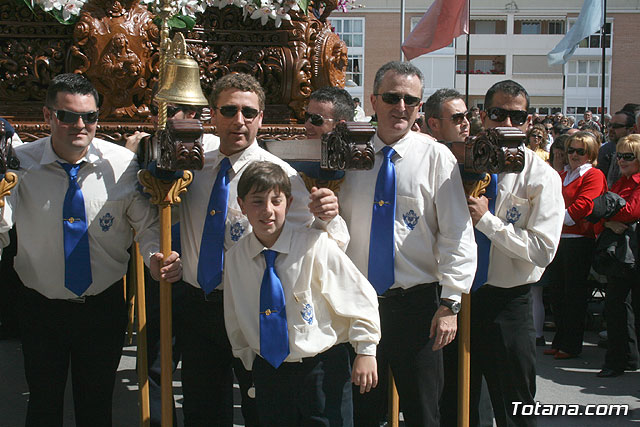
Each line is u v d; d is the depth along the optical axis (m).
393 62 3.32
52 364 3.37
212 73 4.66
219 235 3.21
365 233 3.29
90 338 3.43
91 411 3.50
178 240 3.51
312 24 4.82
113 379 3.52
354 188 3.31
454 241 3.21
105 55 4.23
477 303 3.70
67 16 4.10
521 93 3.78
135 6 4.35
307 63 4.75
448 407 3.80
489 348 3.68
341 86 4.97
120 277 3.50
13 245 4.95
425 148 3.32
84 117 3.15
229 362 3.45
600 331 7.37
